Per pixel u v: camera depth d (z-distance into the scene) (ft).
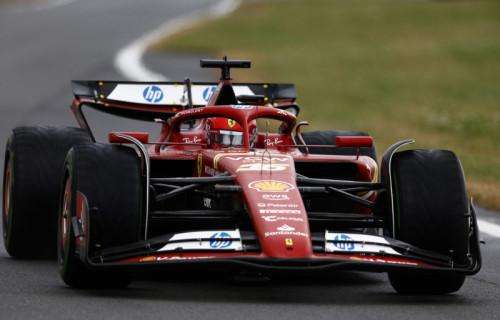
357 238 95.30
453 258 98.63
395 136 297.12
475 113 381.40
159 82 144.36
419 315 89.25
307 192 101.81
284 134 118.11
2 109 306.14
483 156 258.98
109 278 97.50
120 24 654.12
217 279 105.91
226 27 638.53
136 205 95.61
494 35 642.63
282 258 89.86
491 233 148.97
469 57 560.20
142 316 85.10
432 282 99.60
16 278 105.81
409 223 97.76
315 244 94.89
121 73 403.34
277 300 94.53
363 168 111.45
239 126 113.09
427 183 98.84
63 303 90.53
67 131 122.42
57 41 533.55
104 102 142.20
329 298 96.94
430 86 464.24
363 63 526.16
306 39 609.01
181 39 562.25
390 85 458.91
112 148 98.53
